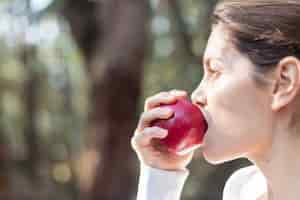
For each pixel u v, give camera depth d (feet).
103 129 28.96
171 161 6.35
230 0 6.08
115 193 28.60
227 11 6.02
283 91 5.71
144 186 6.36
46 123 55.42
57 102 55.57
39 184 46.98
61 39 50.37
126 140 28.86
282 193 5.87
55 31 48.14
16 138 50.08
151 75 43.04
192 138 6.06
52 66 53.93
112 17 29.17
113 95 28.63
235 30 5.91
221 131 5.95
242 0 6.02
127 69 28.40
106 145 28.89
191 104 6.19
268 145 5.89
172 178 6.33
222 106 5.94
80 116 54.85
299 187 5.78
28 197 43.32
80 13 30.66
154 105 6.35
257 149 5.94
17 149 48.73
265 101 5.80
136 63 28.60
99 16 29.91
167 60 42.34
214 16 6.15
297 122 5.78
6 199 41.93
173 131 6.09
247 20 5.88
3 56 52.44
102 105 28.86
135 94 28.89
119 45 28.58
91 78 29.63
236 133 5.88
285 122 5.81
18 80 53.11
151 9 32.17
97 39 30.30
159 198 6.31
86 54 30.73
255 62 5.80
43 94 53.62
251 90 5.82
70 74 54.39
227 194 6.99
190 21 36.96
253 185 6.78
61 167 54.54
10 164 43.21
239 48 5.88
